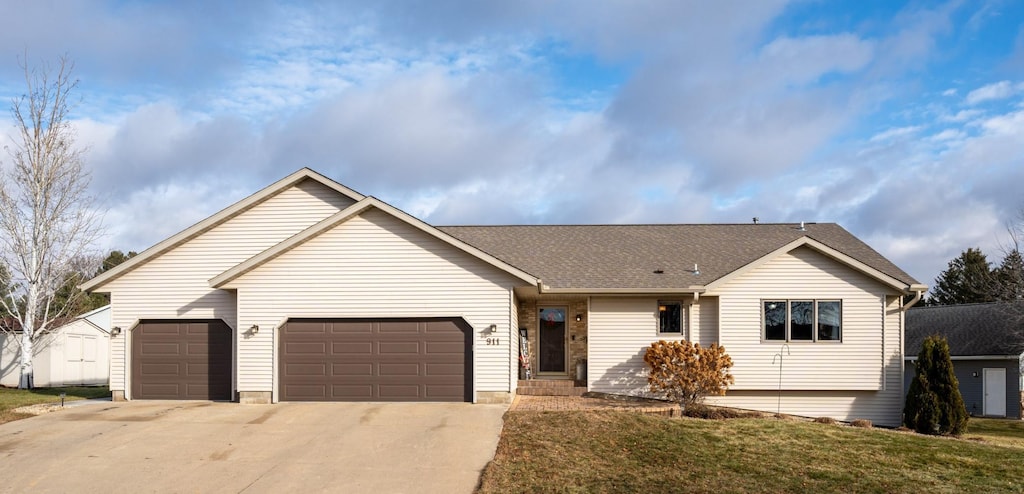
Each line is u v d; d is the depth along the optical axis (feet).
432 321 59.52
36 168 76.89
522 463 39.88
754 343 65.57
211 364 63.52
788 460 41.47
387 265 59.72
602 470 38.78
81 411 55.67
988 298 142.61
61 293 91.56
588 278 68.08
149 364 63.72
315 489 35.68
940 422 59.67
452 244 59.11
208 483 36.63
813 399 66.13
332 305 59.57
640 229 84.64
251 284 59.82
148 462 40.42
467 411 54.24
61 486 36.27
